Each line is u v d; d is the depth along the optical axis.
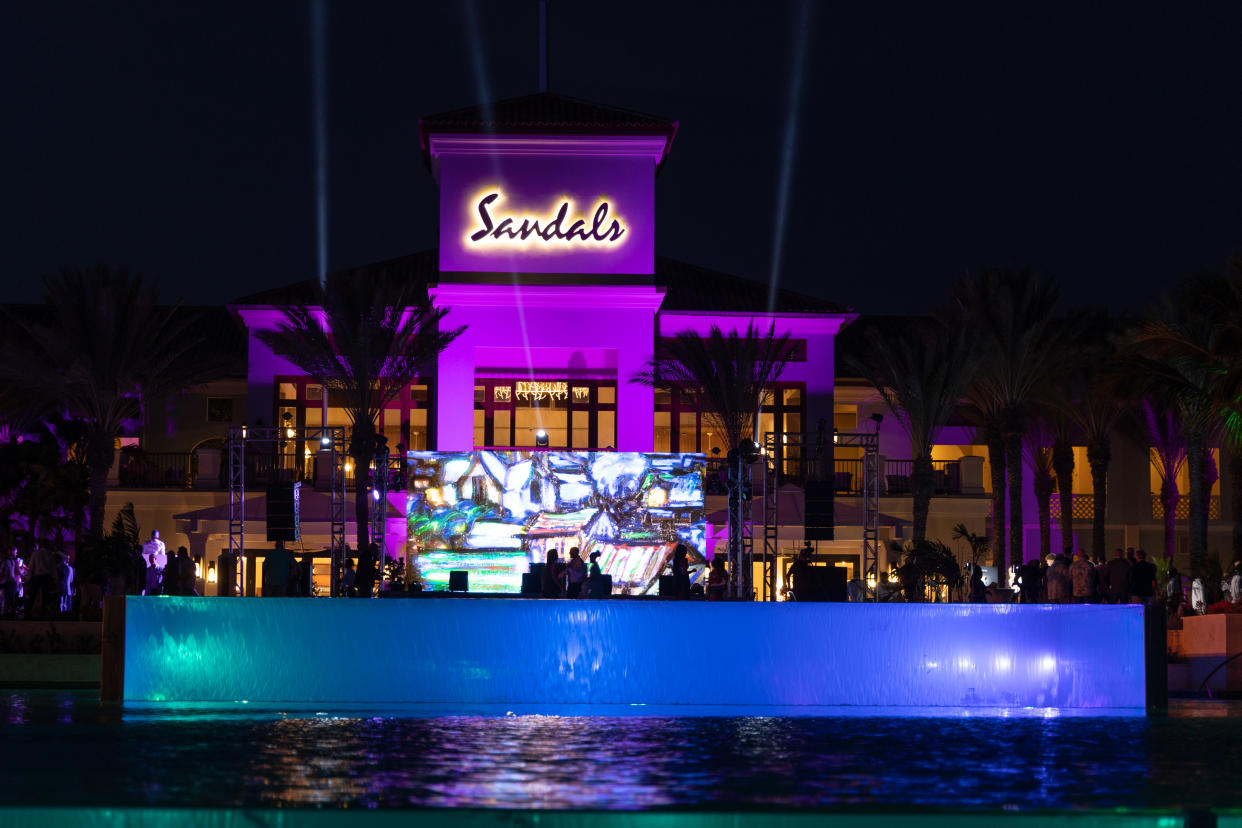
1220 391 28.97
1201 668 25.30
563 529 34.88
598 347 37.06
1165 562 39.28
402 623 18.62
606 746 12.55
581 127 37.19
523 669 18.62
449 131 37.06
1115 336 34.12
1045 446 42.53
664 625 18.77
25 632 25.66
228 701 18.45
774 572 30.33
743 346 35.91
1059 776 10.55
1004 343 36.62
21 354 32.91
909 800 9.23
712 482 35.28
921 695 18.78
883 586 31.09
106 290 33.47
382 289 34.59
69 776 10.16
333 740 12.97
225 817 8.28
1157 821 8.30
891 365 36.47
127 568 28.08
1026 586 29.23
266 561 26.50
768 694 18.72
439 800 9.04
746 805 8.91
